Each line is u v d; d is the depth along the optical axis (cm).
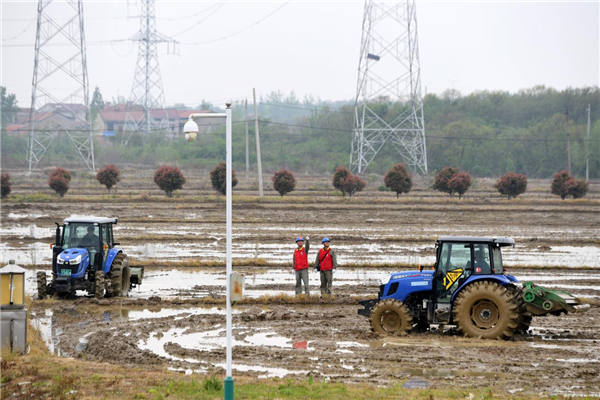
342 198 13212
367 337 3388
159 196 13038
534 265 6069
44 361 2770
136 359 2905
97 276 4406
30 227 8600
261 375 2652
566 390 2459
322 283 4594
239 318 3931
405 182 13475
